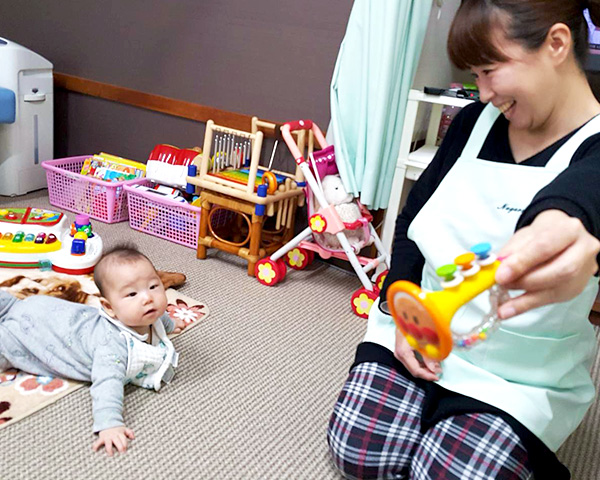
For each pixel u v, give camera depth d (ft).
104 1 7.72
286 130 5.67
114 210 7.32
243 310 5.50
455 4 6.42
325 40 6.31
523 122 2.70
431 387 3.19
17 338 4.01
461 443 2.91
